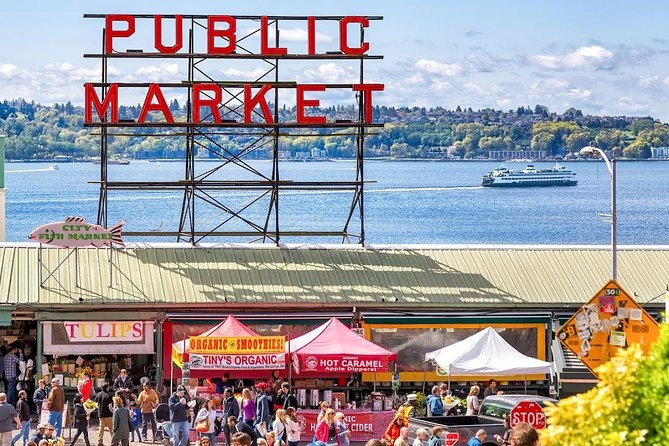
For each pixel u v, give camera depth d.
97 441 49.28
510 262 61.34
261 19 64.31
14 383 54.25
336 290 58.06
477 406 50.38
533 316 58.09
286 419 46.03
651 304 59.44
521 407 41.19
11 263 57.06
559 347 57.94
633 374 16.25
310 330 56.53
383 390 56.53
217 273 58.34
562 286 59.84
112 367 55.97
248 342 49.75
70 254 58.09
